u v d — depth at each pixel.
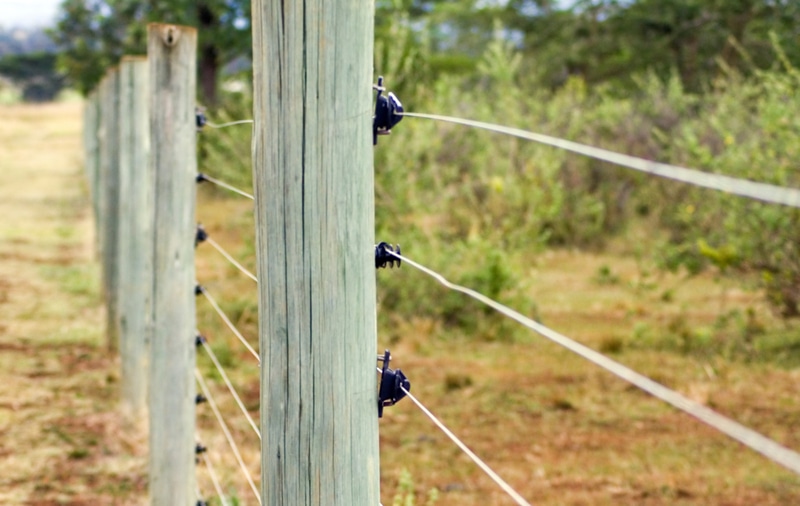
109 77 6.67
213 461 4.46
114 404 5.34
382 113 1.65
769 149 7.06
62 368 6.04
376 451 1.65
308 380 1.62
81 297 8.20
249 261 8.28
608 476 4.60
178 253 3.27
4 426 4.88
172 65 3.29
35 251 10.65
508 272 7.87
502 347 7.29
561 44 22.41
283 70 1.57
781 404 5.68
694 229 8.09
